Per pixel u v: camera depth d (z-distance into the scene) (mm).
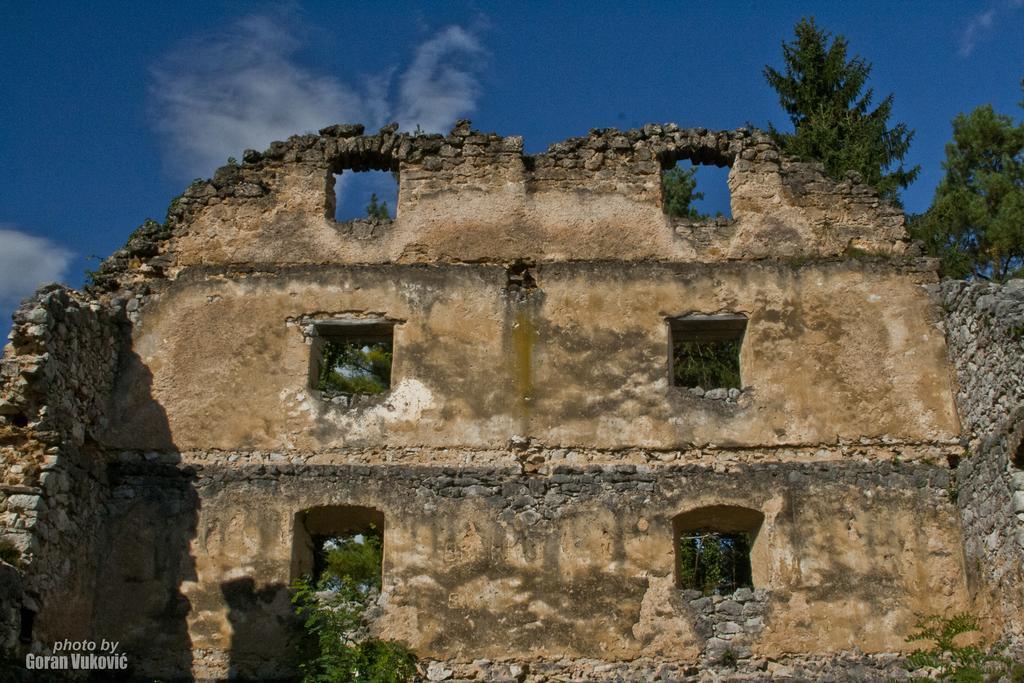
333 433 14914
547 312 15516
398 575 14156
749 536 15375
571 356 15273
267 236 16203
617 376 15141
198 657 13883
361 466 14695
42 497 12859
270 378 15266
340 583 14414
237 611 14055
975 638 13383
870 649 13688
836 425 14828
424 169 16562
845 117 23766
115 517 14492
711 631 13844
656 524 14352
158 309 15703
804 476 14539
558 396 15062
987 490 13305
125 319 15625
